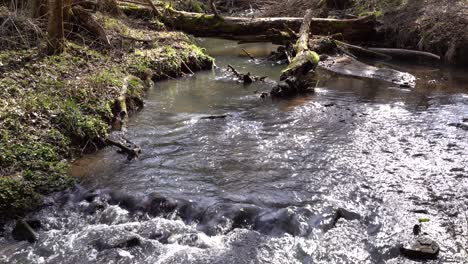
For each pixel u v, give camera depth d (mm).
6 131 7602
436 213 6039
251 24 16766
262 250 5496
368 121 9367
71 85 9703
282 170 7297
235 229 5898
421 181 6855
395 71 13156
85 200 6730
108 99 9680
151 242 5711
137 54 13555
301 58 13148
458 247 5363
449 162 7430
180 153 8047
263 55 16922
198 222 6137
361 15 18438
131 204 6539
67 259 5488
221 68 14906
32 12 13305
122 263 5371
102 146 8414
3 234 6066
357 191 6617
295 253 5430
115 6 16562
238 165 7508
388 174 7082
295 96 11328
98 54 12711
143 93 11523
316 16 19109
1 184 6520
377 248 5430
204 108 10500
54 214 6473
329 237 5664
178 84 12820
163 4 18656
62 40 11922
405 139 8383
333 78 13109
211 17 17062
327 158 7672
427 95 11070
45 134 7891
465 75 12898
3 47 11766
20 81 9523
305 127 9125
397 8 17344
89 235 5906
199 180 7043
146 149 8250
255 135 8773
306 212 6066
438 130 8766
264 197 6477
